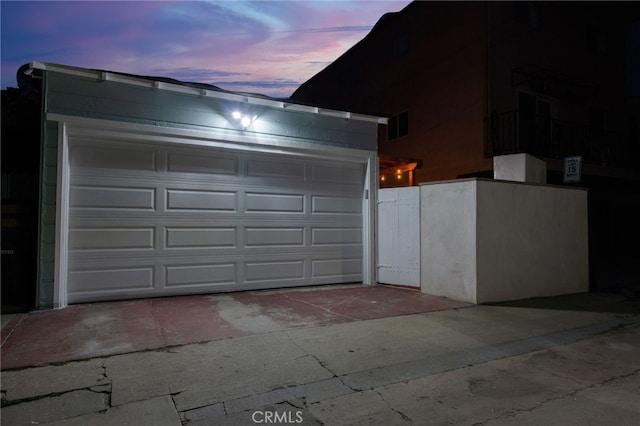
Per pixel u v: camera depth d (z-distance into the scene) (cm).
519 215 764
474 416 318
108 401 324
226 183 723
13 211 630
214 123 700
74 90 598
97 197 622
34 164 672
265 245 762
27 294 627
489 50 1201
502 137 1191
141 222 652
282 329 518
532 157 846
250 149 734
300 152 786
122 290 638
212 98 696
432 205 766
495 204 728
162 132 653
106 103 618
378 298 719
